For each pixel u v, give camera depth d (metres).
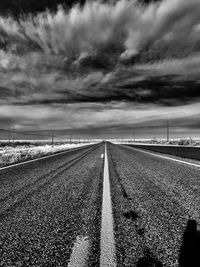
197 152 15.41
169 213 2.90
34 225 2.54
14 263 1.72
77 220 2.68
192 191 4.26
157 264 1.65
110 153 17.50
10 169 8.27
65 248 1.95
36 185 5.09
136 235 2.19
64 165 9.35
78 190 4.49
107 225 2.48
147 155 14.95
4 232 2.36
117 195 3.97
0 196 4.04
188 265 1.63
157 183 5.12
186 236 1.72
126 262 1.68
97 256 1.79
